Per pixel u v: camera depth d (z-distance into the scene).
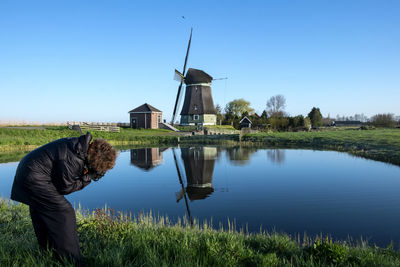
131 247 3.54
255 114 90.94
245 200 8.84
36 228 2.96
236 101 90.50
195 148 28.88
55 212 2.73
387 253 3.81
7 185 11.23
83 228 4.20
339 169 14.87
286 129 59.53
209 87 54.81
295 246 4.20
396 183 11.19
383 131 42.28
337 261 3.44
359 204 8.23
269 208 7.89
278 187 10.77
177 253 3.41
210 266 3.18
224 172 14.45
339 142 28.12
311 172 14.09
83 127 38.62
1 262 2.91
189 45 43.28
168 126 52.78
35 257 3.09
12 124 49.38
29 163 2.62
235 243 3.94
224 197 9.27
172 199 9.07
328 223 6.56
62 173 2.63
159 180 12.49
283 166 16.25
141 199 9.12
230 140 36.41
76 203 8.69
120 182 12.09
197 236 4.34
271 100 90.44
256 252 3.87
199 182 11.91
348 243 5.32
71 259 2.80
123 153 24.05
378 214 7.21
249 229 6.14
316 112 72.31
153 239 3.90
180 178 12.88
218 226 6.33
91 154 2.74
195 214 7.38
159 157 21.11
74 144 2.72
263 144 32.81
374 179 12.07
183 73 43.41
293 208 7.86
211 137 38.78
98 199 9.17
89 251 3.37
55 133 33.94
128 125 55.97
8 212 5.69
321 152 23.36
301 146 29.52
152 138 36.97
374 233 5.90
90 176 2.91
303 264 3.37
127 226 4.36
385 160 17.59
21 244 3.61
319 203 8.38
